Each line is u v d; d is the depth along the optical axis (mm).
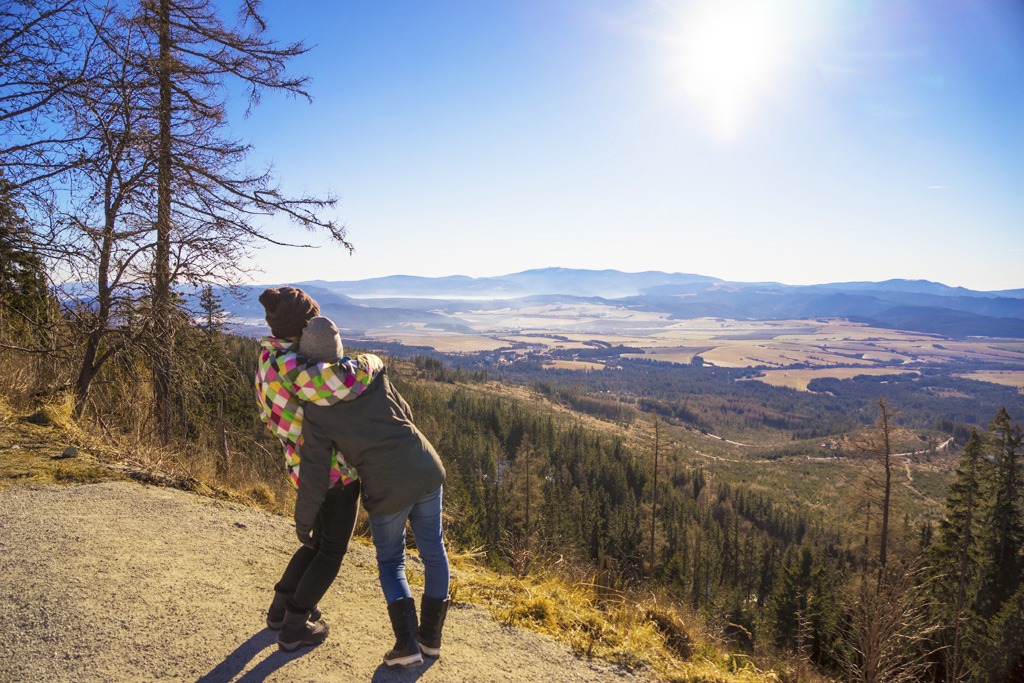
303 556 2607
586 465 79375
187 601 2713
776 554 54625
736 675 3600
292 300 2291
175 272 8852
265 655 2420
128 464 4816
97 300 8055
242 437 8797
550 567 4715
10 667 2057
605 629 3613
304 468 2268
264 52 9883
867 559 22141
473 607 3482
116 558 2967
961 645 16984
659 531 60531
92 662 2154
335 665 2451
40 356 7262
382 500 2363
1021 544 24906
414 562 4242
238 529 3893
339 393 2221
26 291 7457
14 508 3393
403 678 2447
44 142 7477
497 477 56875
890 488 22844
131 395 7738
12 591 2502
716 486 109188
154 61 8570
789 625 22734
